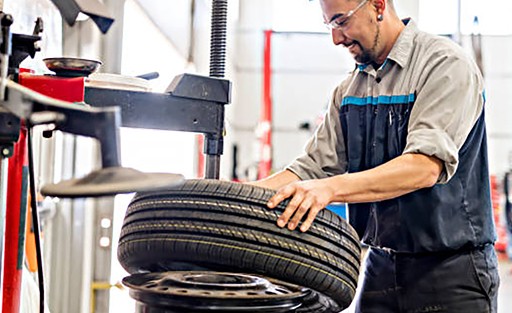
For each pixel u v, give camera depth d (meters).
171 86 1.32
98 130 0.74
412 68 1.84
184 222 1.28
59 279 2.45
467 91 1.71
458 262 1.82
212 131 1.35
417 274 1.86
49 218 2.40
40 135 2.25
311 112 9.51
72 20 1.09
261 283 1.17
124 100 1.26
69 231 2.46
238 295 1.06
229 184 1.31
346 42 1.86
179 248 1.27
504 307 5.30
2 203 1.04
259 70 9.45
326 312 1.47
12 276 1.23
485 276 1.83
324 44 9.48
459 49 1.79
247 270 1.28
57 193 0.70
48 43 2.19
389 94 1.87
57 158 2.40
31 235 1.87
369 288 1.99
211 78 1.34
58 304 2.45
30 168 1.17
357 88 1.97
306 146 2.14
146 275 1.24
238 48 9.26
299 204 1.31
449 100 1.69
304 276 1.29
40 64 2.03
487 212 1.86
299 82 9.52
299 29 8.91
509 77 9.15
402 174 1.57
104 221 2.58
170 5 3.66
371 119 1.91
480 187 1.86
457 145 1.68
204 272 1.24
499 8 7.15
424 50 1.83
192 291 1.08
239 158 9.52
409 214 1.81
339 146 2.06
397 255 1.90
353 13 1.78
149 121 1.28
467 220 1.82
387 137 1.87
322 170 2.06
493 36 9.12
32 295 1.75
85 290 2.48
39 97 0.75
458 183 1.81
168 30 3.63
